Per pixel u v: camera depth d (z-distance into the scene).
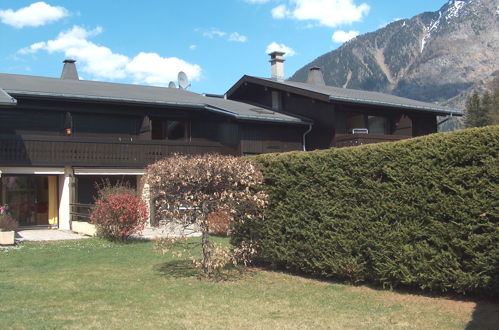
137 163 21.20
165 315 7.18
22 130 20.12
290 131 23.92
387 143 8.73
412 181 8.29
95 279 9.77
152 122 23.73
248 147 22.52
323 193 9.63
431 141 8.09
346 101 21.98
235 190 9.86
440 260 7.86
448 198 7.80
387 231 8.57
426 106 25.56
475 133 7.57
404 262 8.33
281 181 10.43
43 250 13.66
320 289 9.00
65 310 7.37
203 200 9.75
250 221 11.09
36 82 22.06
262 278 10.05
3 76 22.62
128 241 15.80
